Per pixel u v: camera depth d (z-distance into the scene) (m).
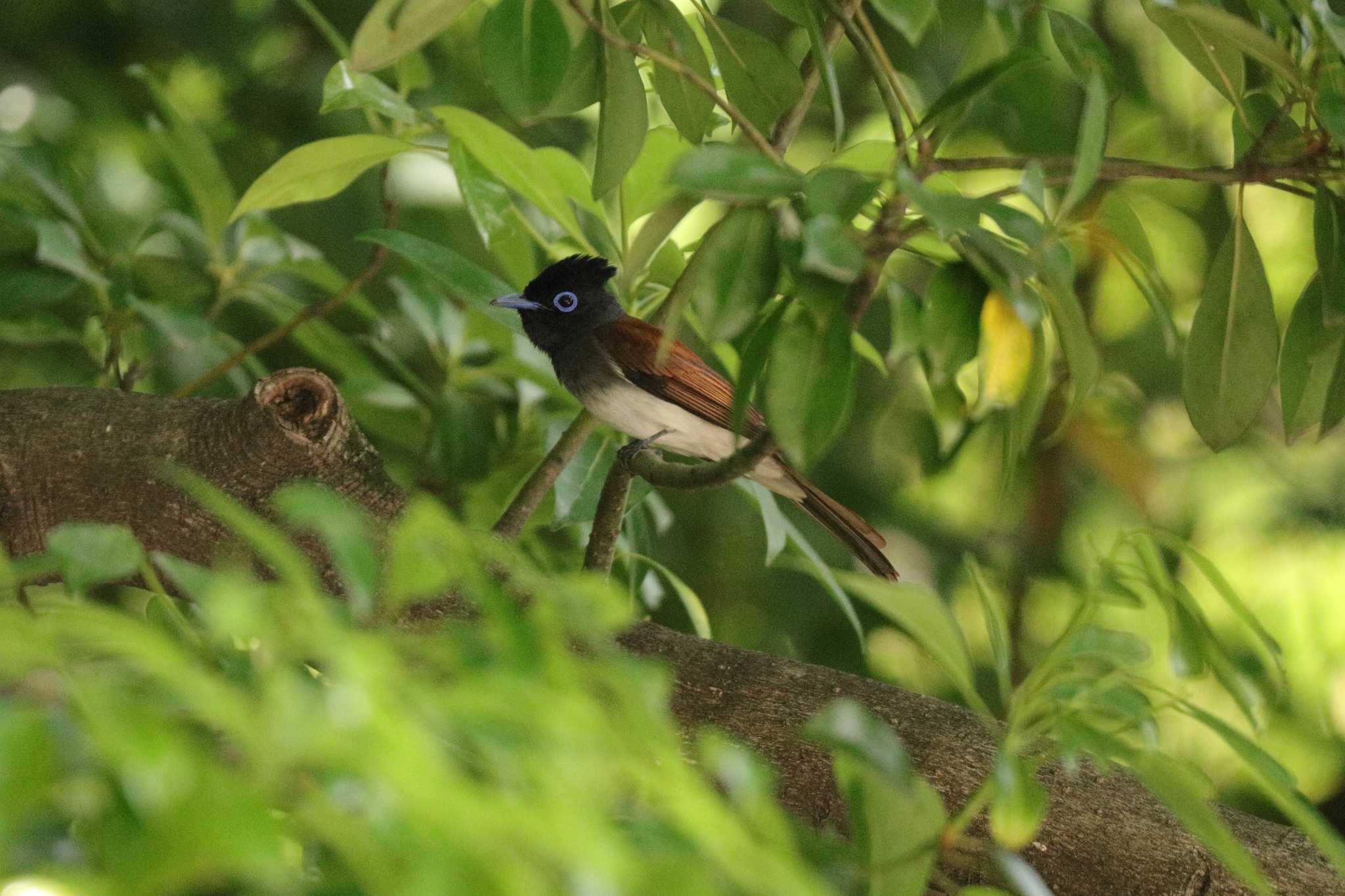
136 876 1.72
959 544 11.95
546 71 5.45
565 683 2.40
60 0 12.25
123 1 12.33
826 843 3.56
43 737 1.78
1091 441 11.52
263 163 12.11
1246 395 5.63
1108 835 5.47
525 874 1.88
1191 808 3.42
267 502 6.20
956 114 4.96
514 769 2.09
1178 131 11.68
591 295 9.73
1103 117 3.89
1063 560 12.05
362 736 1.92
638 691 2.42
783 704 5.91
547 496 8.38
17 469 6.59
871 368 11.55
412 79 8.05
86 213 9.05
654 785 2.21
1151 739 3.62
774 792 5.80
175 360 9.09
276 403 6.11
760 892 2.14
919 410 11.70
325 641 2.09
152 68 12.41
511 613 2.46
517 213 7.27
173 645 2.15
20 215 8.09
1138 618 11.85
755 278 4.63
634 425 9.77
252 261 8.96
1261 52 5.09
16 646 1.90
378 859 1.86
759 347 4.61
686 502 11.52
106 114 11.95
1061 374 11.23
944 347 5.13
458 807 1.88
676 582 7.89
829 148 11.62
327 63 12.29
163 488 6.36
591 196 7.46
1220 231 11.66
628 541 8.38
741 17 11.55
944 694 11.45
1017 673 11.62
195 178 8.69
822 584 11.45
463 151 7.01
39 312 8.79
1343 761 11.46
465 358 9.66
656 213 6.69
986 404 5.19
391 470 9.70
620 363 9.62
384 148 6.85
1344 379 5.63
